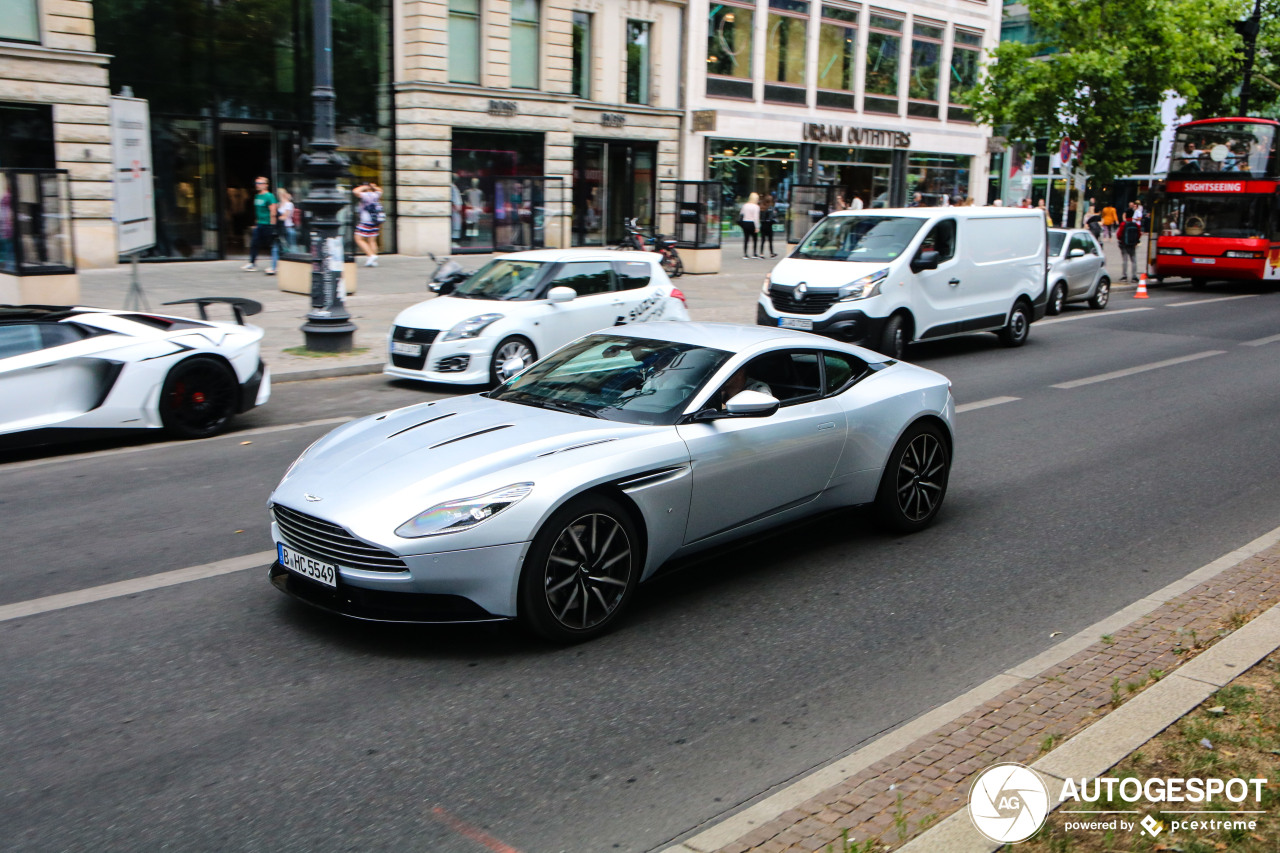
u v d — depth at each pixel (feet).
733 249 108.78
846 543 21.62
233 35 75.97
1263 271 80.18
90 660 15.35
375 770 12.46
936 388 22.29
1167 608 17.24
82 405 27.71
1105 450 30.42
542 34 94.94
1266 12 113.50
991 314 50.01
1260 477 27.40
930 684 15.14
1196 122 82.84
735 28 112.47
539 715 13.94
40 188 47.91
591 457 16.17
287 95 79.77
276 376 39.40
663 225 110.63
